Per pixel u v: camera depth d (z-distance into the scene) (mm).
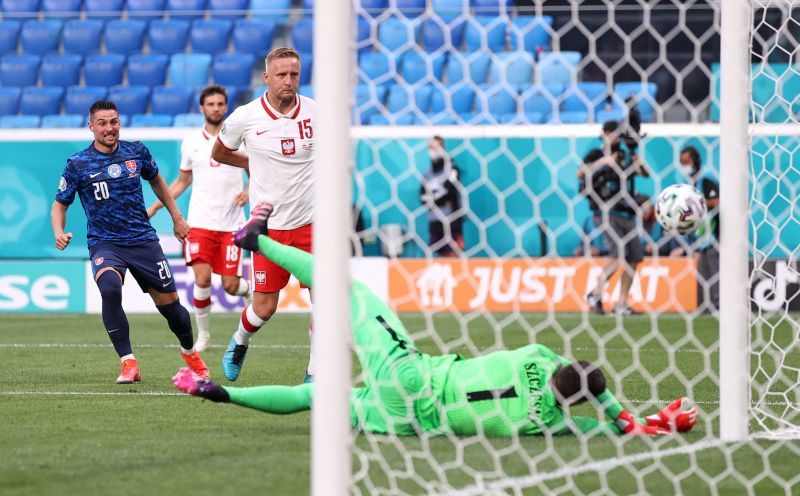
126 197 26203
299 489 14719
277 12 59438
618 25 56219
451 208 48625
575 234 48469
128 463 16484
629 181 43031
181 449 17609
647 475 15719
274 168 24344
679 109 55250
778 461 16703
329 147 13375
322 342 13312
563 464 16297
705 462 16562
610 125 35844
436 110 57094
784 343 35312
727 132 17750
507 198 48625
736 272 17922
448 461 16516
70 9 66062
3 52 64000
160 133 49750
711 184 43844
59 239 26125
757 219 45969
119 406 22469
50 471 15930
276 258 19484
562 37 56844
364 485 15055
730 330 18094
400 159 48875
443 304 48500
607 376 27172
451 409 18062
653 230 47156
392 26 59719
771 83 42938
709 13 55281
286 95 23969
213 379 27266
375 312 18281
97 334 39469
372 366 17938
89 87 61312
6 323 44000
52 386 25812
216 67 60969
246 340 25438
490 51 56344
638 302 47438
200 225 34531
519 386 18094
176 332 26672
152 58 61969
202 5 65125
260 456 16984
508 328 40688
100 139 26078
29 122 58594
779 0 24375
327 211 13352
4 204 50562
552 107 55438
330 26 13406
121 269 26219
